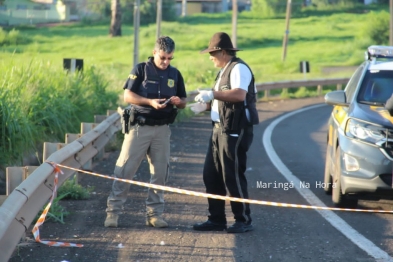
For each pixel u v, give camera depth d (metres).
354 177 28.78
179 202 31.14
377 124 28.91
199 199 31.98
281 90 131.38
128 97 25.84
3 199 22.94
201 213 28.94
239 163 25.25
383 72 32.66
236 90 24.31
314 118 79.19
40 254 21.73
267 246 23.44
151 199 26.27
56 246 22.78
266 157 47.34
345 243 23.91
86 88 57.09
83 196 31.03
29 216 22.22
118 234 24.81
